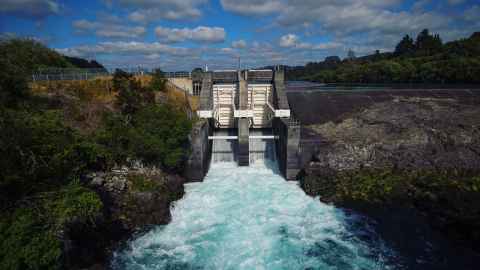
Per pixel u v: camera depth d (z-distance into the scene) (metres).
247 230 24.89
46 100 29.86
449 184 29.36
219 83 50.47
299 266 20.53
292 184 34.19
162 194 28.33
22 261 14.68
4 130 16.17
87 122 31.45
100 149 25.70
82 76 42.34
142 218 25.38
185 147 33.78
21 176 16.47
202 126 35.12
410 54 126.56
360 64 148.75
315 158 35.12
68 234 18.69
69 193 18.47
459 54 93.88
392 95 52.22
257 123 49.47
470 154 33.69
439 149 34.91
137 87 36.81
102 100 37.09
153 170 30.31
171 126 31.62
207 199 30.39
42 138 18.83
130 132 28.45
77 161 22.94
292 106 48.94
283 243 23.09
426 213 26.42
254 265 20.69
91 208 19.33
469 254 21.20
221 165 40.47
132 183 27.38
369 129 39.91
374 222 25.73
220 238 23.81
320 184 31.42
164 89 45.88
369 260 20.98
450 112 44.09
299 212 27.69
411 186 29.88
